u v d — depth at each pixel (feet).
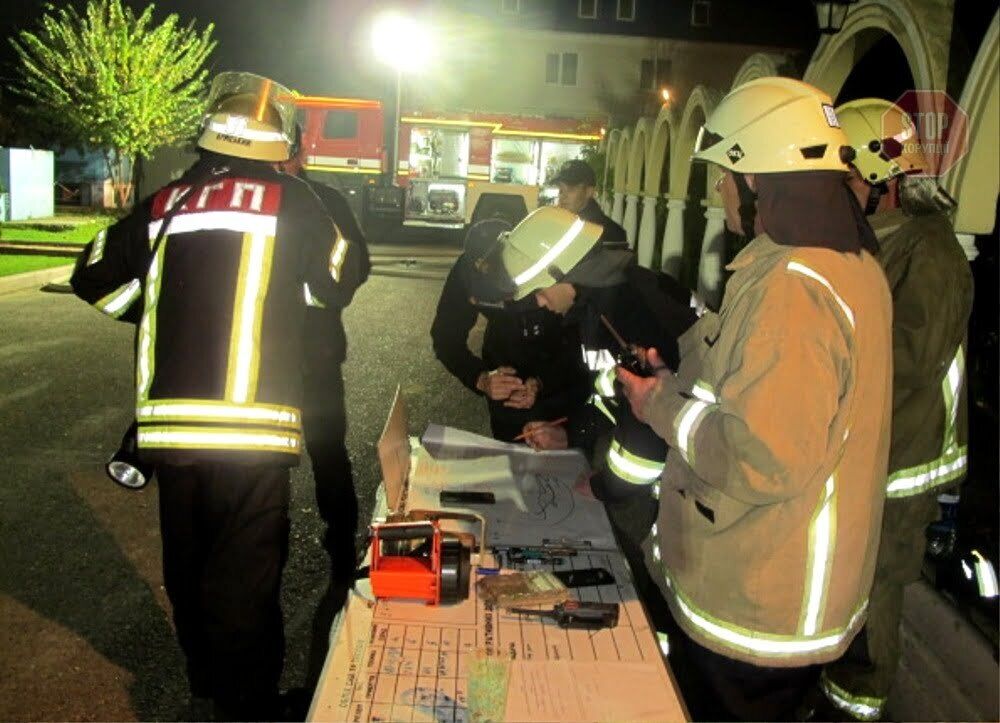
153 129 77.20
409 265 54.65
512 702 5.91
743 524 6.24
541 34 118.62
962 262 8.68
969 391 15.56
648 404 6.64
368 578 7.39
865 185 9.32
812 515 6.19
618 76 121.19
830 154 6.18
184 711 10.05
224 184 8.70
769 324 5.78
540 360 11.12
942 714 9.64
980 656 9.27
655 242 44.83
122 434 19.26
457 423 21.57
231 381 8.25
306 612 12.19
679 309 8.89
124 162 83.51
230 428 8.20
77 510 15.11
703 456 6.01
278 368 8.49
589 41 119.75
